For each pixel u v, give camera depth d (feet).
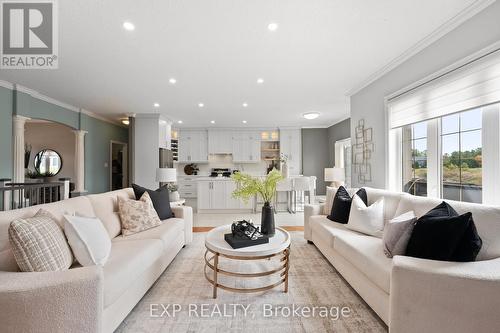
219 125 25.71
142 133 19.65
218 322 5.70
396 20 7.10
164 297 6.77
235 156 26.78
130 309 5.71
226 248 6.49
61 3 6.35
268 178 7.91
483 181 6.68
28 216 5.18
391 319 4.61
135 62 9.91
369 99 12.10
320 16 6.91
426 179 9.03
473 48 6.64
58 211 5.94
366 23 7.25
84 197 7.58
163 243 7.76
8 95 12.71
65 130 24.29
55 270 4.48
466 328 4.06
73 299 3.91
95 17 6.94
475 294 4.00
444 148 8.22
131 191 10.63
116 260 5.76
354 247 6.66
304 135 26.66
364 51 9.00
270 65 10.25
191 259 9.50
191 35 7.89
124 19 7.03
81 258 5.23
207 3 6.33
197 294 6.92
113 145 25.82
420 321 4.33
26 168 23.65
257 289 6.46
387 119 10.55
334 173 15.10
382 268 5.36
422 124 9.27
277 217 17.75
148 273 6.68
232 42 8.34
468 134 7.37
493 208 5.17
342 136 22.71
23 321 3.68
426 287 4.28
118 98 15.26
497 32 6.05
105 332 4.70
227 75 11.37
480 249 4.79
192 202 25.16
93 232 5.64
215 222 16.02
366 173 12.39
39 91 13.91
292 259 9.51
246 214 18.60
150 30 7.59
